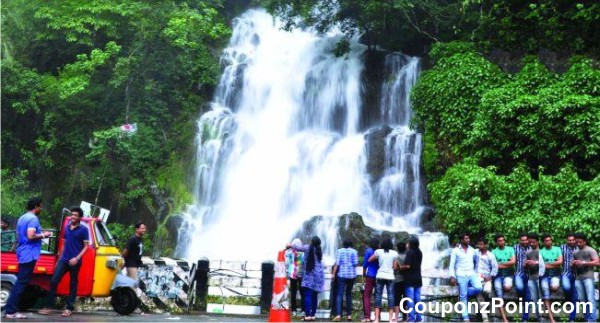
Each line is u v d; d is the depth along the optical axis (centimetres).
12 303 1136
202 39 3119
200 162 2700
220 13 3541
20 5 2834
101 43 2941
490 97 2194
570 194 1889
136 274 1374
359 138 2617
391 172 2467
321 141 2684
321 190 2530
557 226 1827
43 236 1168
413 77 2770
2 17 2792
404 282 1320
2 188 2469
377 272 1350
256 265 2239
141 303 1465
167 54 2850
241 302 1589
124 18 2830
